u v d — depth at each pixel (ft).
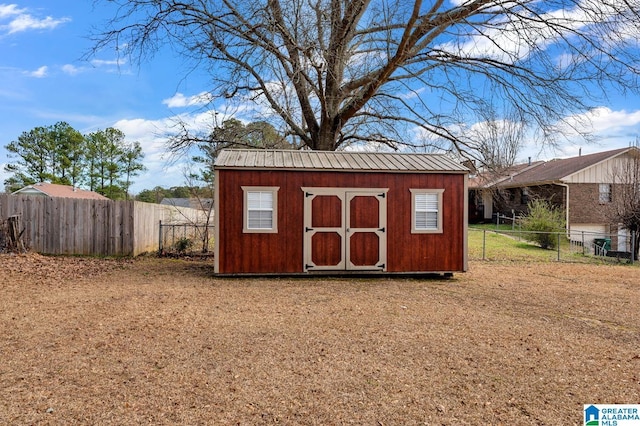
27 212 41.68
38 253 41.34
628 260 49.80
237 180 32.07
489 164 43.57
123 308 21.17
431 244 33.91
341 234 32.99
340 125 44.98
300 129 47.60
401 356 14.82
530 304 24.23
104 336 16.55
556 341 17.01
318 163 33.50
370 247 33.27
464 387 12.28
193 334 16.96
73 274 32.14
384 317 20.35
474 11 35.60
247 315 20.22
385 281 31.96
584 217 76.74
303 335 17.07
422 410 10.80
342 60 42.19
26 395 11.33
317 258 32.83
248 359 14.26
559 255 51.03
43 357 14.21
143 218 45.78
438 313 21.47
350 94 46.78
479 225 93.76
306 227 32.65
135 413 10.41
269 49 36.81
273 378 12.71
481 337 17.29
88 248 42.80
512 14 33.35
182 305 22.08
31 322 18.45
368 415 10.50
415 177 33.73
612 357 15.20
